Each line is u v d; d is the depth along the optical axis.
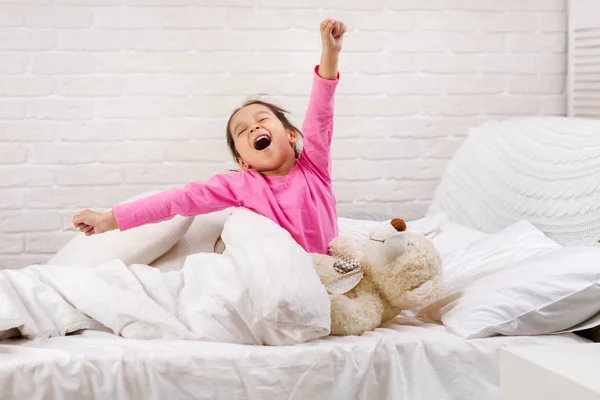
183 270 1.66
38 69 2.69
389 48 2.87
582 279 1.50
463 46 2.90
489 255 1.88
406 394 1.42
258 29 2.79
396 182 2.90
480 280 1.68
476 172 2.58
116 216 1.73
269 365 1.37
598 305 1.51
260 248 1.53
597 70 2.79
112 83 2.73
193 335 1.48
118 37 2.72
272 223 1.66
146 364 1.34
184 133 2.77
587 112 2.83
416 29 2.88
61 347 1.40
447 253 2.00
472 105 2.93
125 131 2.74
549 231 2.14
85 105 2.72
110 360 1.33
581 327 1.54
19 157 2.70
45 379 1.30
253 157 1.87
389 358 1.43
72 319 1.54
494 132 2.62
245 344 1.50
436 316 1.66
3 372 1.29
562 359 1.06
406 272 1.55
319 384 1.38
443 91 2.91
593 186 2.03
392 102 2.88
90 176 2.74
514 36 2.93
